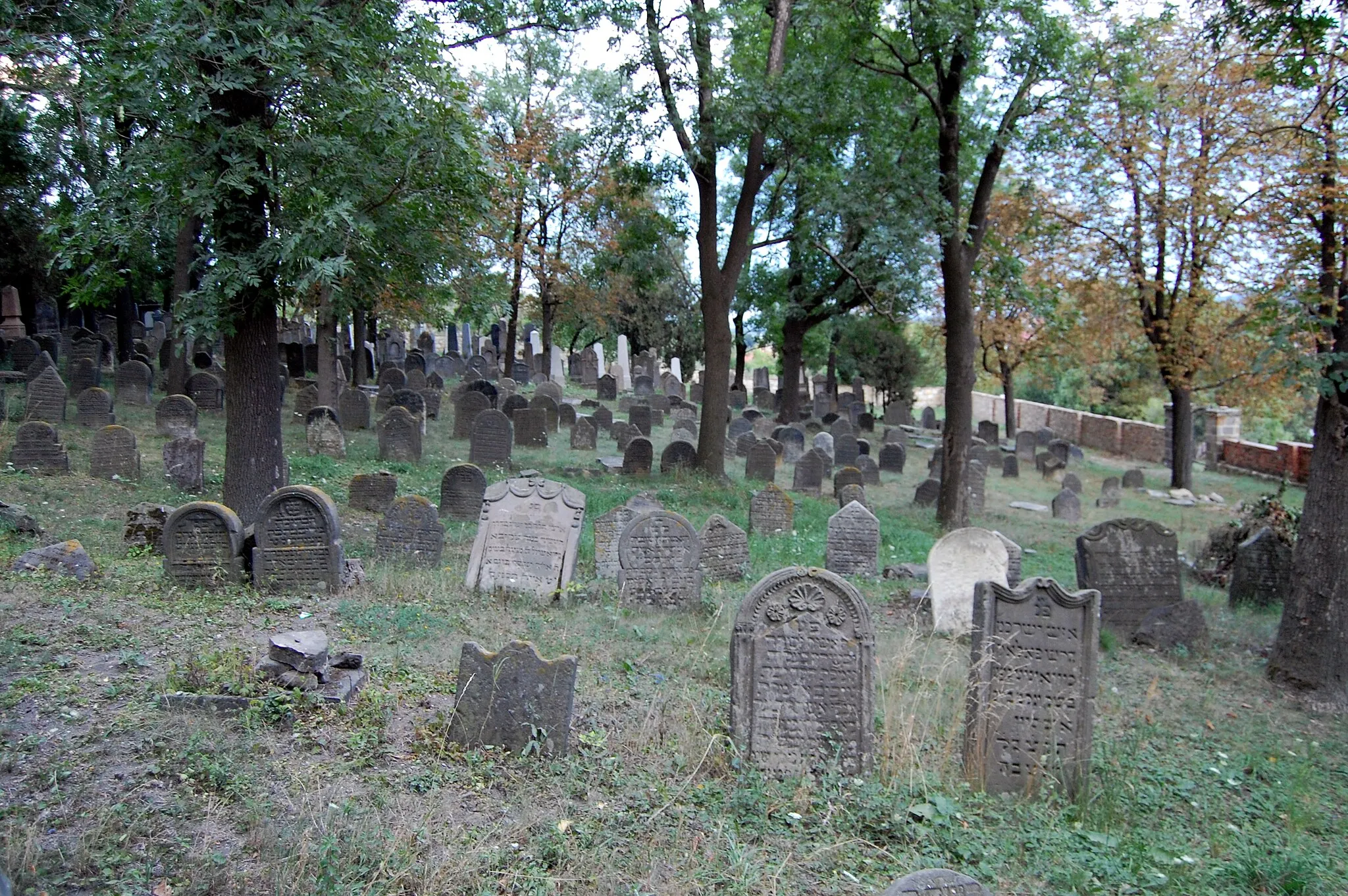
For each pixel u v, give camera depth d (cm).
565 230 3547
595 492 1892
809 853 581
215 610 925
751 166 2055
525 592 1114
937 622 1166
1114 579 1208
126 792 559
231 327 1177
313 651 700
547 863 537
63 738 614
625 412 3212
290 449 1984
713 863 553
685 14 1884
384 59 1216
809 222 2073
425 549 1215
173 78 1086
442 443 2258
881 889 546
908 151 2038
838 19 1725
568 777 632
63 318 3262
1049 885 577
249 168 1095
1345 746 891
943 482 2008
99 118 1341
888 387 4478
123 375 2180
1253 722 934
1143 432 3994
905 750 697
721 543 1344
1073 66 1752
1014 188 2944
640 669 891
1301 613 1041
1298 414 4556
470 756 645
